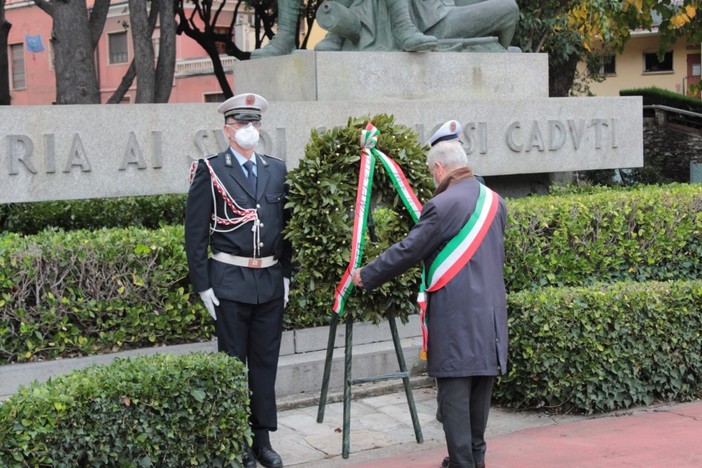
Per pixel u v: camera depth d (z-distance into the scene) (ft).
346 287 18.47
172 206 31.60
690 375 23.32
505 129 33.42
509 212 26.09
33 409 15.65
